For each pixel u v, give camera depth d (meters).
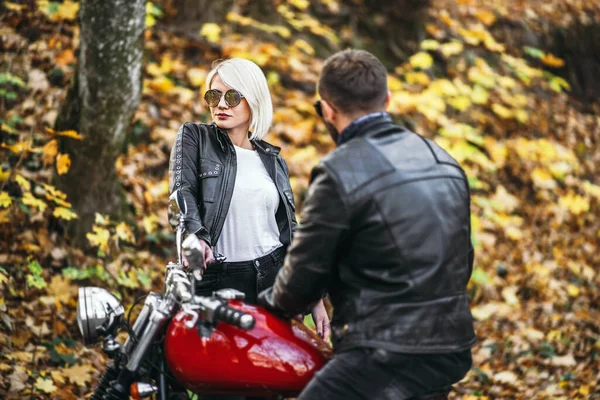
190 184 5.49
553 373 8.98
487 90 14.75
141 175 9.99
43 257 8.43
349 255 4.29
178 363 4.50
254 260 5.55
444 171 4.39
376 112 4.46
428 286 4.15
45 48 10.83
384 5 14.96
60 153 8.87
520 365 9.08
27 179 8.99
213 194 5.48
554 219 13.05
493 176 13.42
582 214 13.38
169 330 4.57
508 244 12.12
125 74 8.73
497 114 14.60
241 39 13.08
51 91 10.27
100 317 4.55
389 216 4.16
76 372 7.02
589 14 17.58
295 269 4.28
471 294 10.77
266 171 5.74
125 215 9.15
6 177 8.23
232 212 5.52
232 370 4.41
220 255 5.44
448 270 4.22
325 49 14.02
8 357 6.91
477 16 15.39
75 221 8.77
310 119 12.43
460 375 4.33
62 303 7.88
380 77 4.45
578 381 8.70
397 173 4.25
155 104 11.10
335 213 4.19
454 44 13.68
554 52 16.73
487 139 13.75
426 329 4.12
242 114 5.68
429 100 12.56
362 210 4.18
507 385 8.48
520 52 16.14
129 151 10.20
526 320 10.36
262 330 4.46
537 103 15.44
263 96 5.70
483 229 12.07
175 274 4.59
